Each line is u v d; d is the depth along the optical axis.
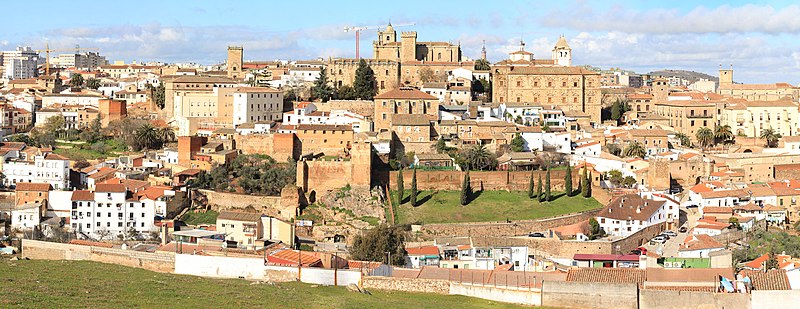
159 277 165.62
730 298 143.75
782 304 142.88
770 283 151.50
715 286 147.88
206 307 143.62
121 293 150.75
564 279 157.62
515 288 156.62
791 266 190.25
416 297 158.12
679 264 191.88
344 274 165.88
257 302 147.38
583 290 150.50
